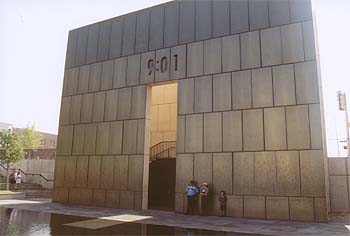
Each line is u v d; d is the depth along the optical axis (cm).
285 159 1316
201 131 1541
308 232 978
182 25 1717
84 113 1988
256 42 1480
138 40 1861
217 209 1424
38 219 1200
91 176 1856
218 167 1460
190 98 1608
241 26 1535
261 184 1346
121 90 1858
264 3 1497
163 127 2261
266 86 1417
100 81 1964
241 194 1381
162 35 1775
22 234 876
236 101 1475
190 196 1451
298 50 1373
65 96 2114
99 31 2056
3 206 1641
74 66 2123
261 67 1445
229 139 1457
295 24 1402
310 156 1270
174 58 1703
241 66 1495
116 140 1806
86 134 1944
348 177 1609
